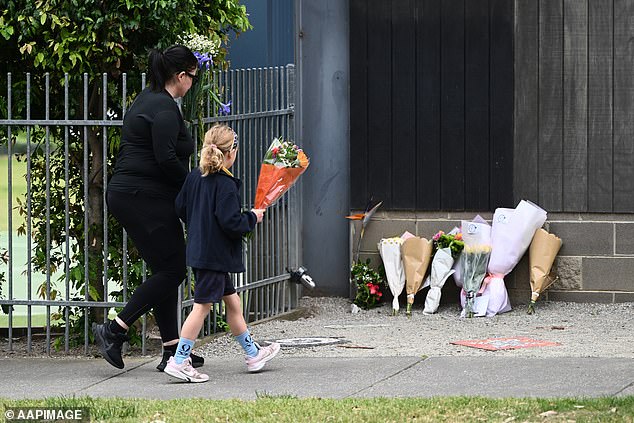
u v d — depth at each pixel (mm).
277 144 11453
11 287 13156
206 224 11078
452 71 16156
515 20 16031
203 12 13891
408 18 16219
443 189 16219
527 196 16078
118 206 11617
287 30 16656
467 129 16141
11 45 13453
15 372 11977
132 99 13414
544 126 16000
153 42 13258
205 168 10969
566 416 8914
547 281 15719
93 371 11977
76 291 13797
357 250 16375
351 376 11180
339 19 16641
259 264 15258
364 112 16359
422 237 16281
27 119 12828
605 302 15945
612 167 15914
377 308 16203
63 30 12812
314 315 15906
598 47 15906
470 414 9078
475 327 14625
